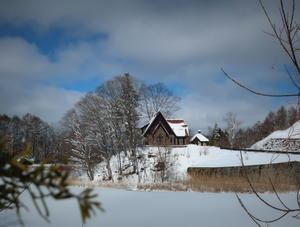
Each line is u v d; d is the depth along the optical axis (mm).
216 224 6969
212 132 55969
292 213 7504
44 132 55344
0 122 47875
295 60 1707
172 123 39438
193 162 27688
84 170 28750
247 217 7469
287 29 1701
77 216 7949
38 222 7051
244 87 1918
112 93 31781
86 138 29594
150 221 7555
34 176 802
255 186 13602
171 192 13797
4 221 6965
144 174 25734
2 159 856
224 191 13500
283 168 13711
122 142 30594
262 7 1797
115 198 11953
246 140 40594
